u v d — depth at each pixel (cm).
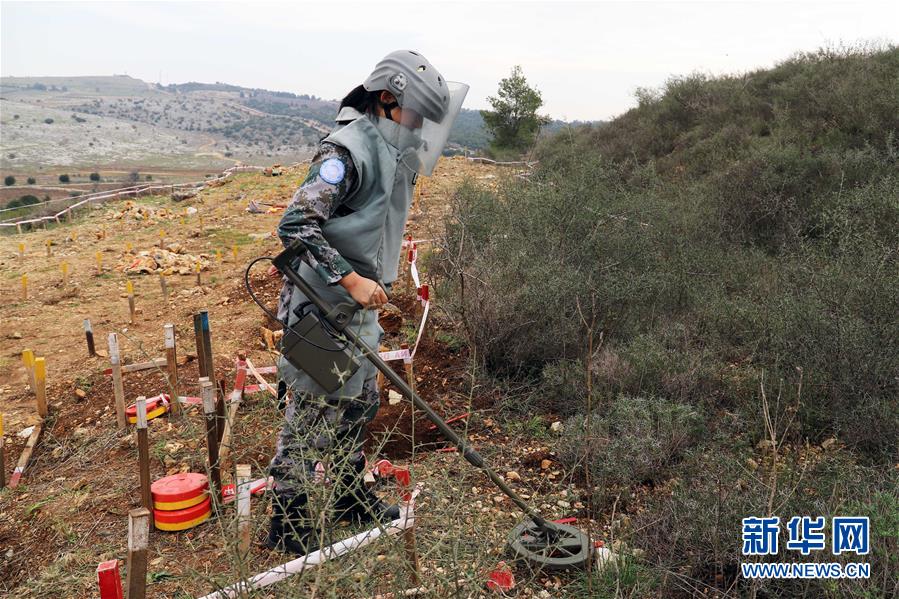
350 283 249
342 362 260
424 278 693
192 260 912
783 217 729
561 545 273
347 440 276
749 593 242
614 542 284
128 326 665
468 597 223
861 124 956
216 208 1327
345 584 202
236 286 777
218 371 516
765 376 403
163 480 320
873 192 593
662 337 478
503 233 661
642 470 336
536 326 471
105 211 1444
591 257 581
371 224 256
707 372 420
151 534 306
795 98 1197
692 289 555
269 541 277
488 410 427
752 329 484
